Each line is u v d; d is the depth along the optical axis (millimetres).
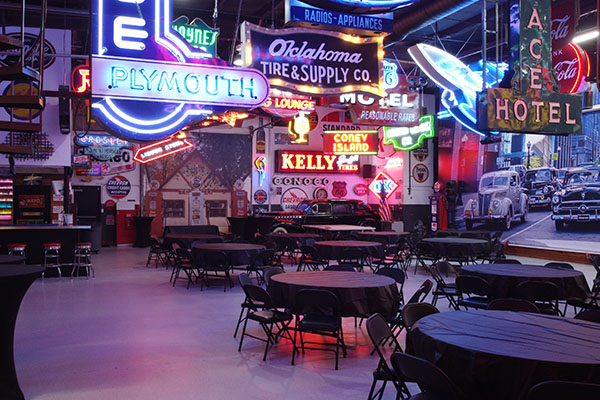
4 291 3732
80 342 5625
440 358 2996
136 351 5312
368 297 5098
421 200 18078
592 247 12211
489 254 10688
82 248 10414
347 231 13844
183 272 11164
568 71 9625
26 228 10242
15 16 11594
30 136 10477
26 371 4688
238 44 13781
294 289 5195
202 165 18391
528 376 2676
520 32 6988
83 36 13609
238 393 4195
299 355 5246
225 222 18594
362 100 8555
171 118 7059
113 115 6777
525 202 14164
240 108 7383
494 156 15250
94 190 17203
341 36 8125
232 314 7059
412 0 6398
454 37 14453
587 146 12391
